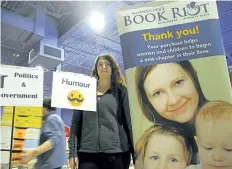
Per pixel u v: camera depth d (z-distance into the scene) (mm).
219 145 1682
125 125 1921
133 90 1823
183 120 1742
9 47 8453
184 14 1841
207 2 1836
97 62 2031
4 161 1808
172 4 1861
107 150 1788
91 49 9414
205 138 1703
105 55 2043
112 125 1852
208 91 1739
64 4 7273
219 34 1802
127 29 1877
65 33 7941
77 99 1899
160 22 1856
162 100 1777
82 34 8156
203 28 1809
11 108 1863
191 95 1754
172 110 1758
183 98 1756
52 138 2066
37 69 1919
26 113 1898
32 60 7898
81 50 9414
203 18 1820
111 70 2004
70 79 1917
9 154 1824
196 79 1763
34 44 7988
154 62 1818
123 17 1898
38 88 1896
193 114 1738
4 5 6809
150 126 1771
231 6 6793
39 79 1907
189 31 1817
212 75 1748
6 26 6867
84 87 1937
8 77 1853
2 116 1839
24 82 1876
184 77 1775
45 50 7641
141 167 1750
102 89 1994
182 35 1821
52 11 7641
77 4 7207
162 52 1824
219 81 1734
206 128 1711
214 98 1726
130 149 1893
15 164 1833
